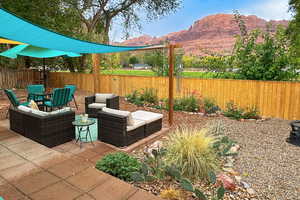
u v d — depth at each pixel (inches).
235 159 147.1
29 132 167.5
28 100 292.7
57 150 156.4
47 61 544.4
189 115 281.1
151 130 198.1
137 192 100.3
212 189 109.0
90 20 577.3
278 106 275.1
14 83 516.1
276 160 145.3
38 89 329.1
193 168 119.9
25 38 136.2
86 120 174.4
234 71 338.0
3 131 188.1
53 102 240.7
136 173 110.1
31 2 420.5
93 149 159.5
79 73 513.7
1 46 441.4
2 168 121.0
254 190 109.5
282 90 270.1
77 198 94.4
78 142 174.1
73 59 554.3
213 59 355.9
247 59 314.8
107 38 560.1
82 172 118.0
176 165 119.2
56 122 162.6
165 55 400.8
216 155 136.9
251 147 170.2
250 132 210.2
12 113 185.6
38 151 145.2
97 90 368.2
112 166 121.1
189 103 302.8
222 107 319.3
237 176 122.5
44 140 155.0
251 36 310.0
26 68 553.3
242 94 301.0
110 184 106.4
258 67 299.1
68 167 123.6
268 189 110.5
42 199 93.3
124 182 108.9
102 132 174.9
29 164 126.3
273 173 127.3
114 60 577.3
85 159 140.9
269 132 210.2
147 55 443.2
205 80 329.7
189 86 345.1
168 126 231.1
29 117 164.2
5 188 101.1
